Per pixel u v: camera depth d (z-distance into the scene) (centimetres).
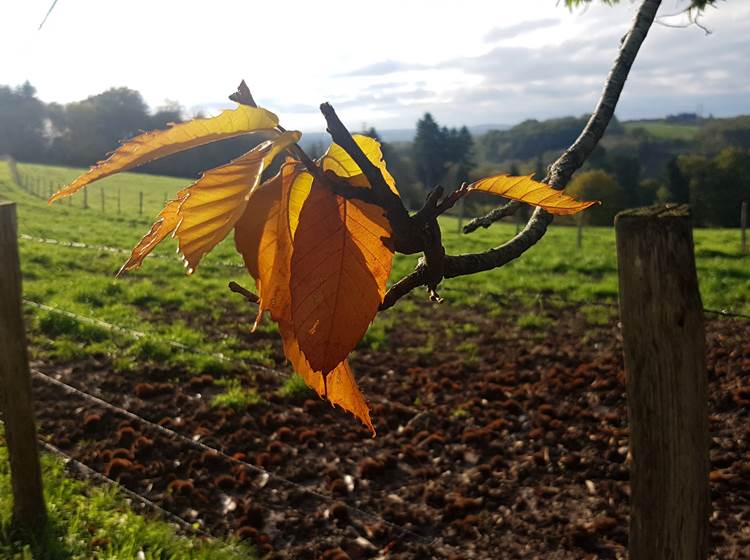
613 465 642
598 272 1667
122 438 684
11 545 442
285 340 60
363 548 538
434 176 6084
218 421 753
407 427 747
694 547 167
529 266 1725
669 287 147
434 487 628
